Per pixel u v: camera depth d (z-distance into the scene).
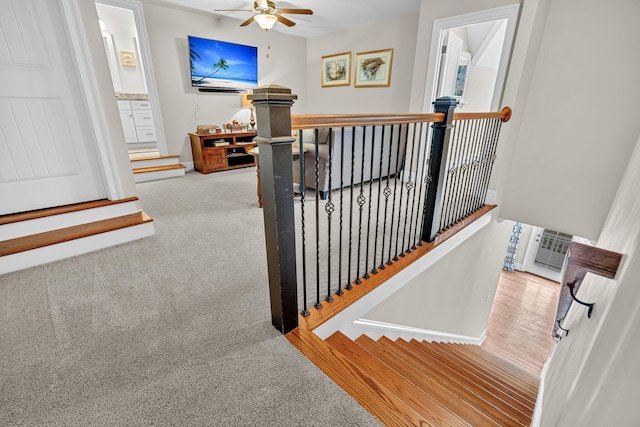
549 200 3.06
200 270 1.83
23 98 1.85
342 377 1.10
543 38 2.72
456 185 2.61
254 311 1.47
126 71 5.71
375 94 4.93
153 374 1.10
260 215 2.78
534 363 4.61
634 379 0.61
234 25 4.72
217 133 4.56
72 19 1.83
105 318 1.39
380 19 4.52
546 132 2.91
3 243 1.84
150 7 3.90
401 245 2.27
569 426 0.93
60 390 1.03
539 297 6.18
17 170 1.92
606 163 2.67
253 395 1.02
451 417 1.11
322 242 2.28
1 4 1.69
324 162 3.18
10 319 1.37
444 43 3.50
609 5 2.38
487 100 5.68
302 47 5.71
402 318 2.26
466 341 3.89
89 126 2.12
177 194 3.46
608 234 2.12
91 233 2.02
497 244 3.86
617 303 0.87
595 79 2.57
